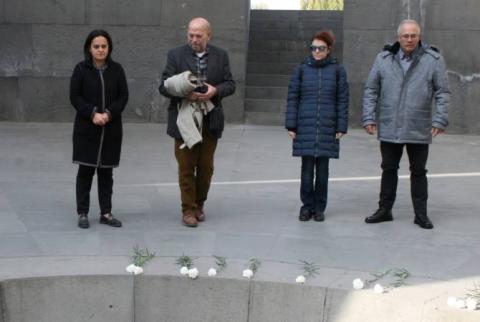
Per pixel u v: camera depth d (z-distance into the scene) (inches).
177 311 199.0
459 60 462.0
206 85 236.4
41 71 493.0
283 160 372.5
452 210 279.1
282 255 218.7
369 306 186.1
